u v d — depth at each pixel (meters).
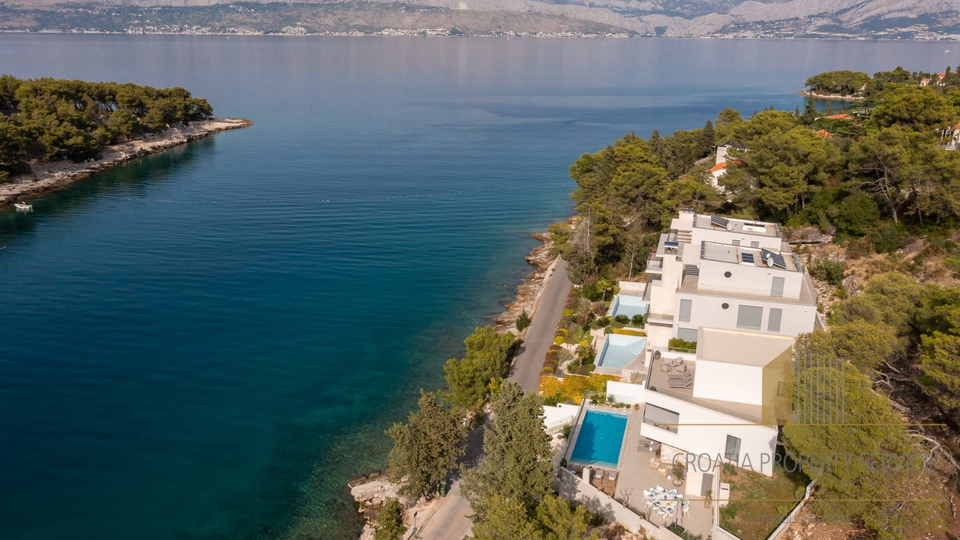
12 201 149.12
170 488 59.12
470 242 126.56
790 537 46.50
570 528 42.44
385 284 105.38
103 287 101.69
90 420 68.31
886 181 97.19
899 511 42.75
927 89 135.00
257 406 71.75
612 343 78.50
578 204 130.38
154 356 81.38
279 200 153.88
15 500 57.00
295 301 98.31
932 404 57.22
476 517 49.75
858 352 53.53
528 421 50.00
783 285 63.75
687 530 47.88
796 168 104.88
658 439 55.78
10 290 99.56
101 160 188.75
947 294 59.50
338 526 55.09
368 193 161.62
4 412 69.00
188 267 110.69
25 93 194.25
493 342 73.31
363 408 71.75
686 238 79.81
